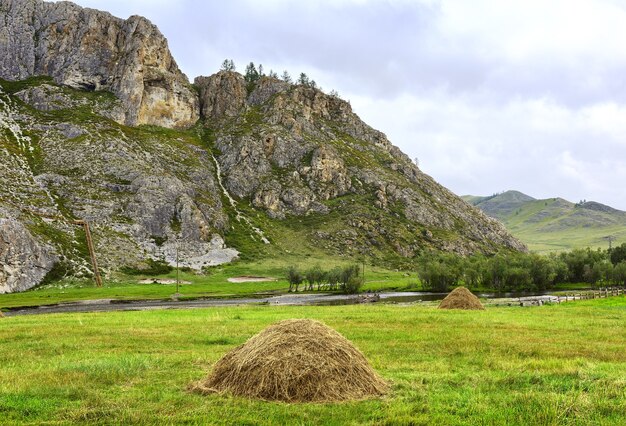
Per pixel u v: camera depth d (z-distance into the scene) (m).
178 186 171.75
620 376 15.03
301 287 126.81
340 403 12.55
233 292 108.69
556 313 39.00
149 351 21.06
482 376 15.58
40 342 23.67
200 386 14.09
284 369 13.45
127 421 11.36
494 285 119.62
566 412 11.51
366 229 191.00
